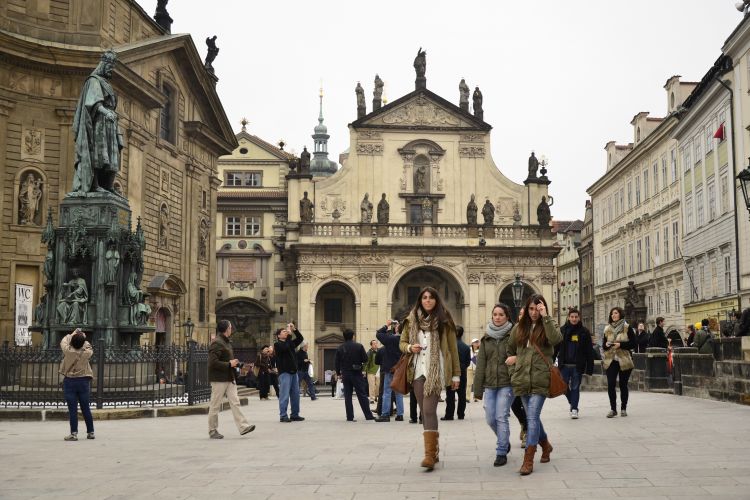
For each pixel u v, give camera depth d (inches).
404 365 494.0
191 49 1961.1
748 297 1775.3
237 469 502.6
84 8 1577.3
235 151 3289.9
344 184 2923.2
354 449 602.9
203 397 1075.9
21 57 1494.8
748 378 900.6
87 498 411.8
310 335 2753.4
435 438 487.2
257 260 3132.4
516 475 461.7
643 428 687.1
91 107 1045.8
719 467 469.1
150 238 1788.9
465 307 2817.4
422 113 2972.4
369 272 2792.8
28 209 1518.2
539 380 476.1
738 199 1825.8
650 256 2709.2
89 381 703.1
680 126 2301.9
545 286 2849.4
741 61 1801.2
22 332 1483.8
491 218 2856.8
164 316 1872.5
